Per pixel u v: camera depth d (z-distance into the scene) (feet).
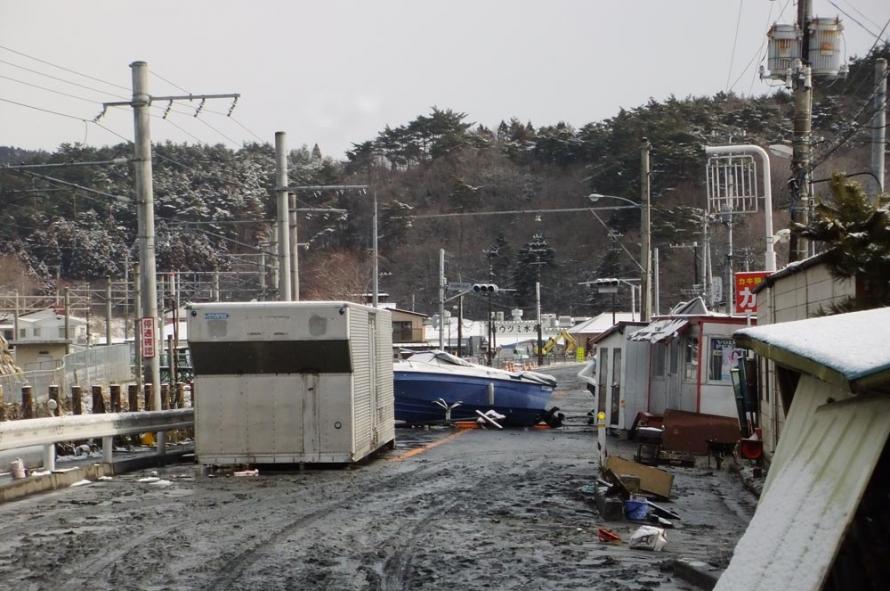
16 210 478.59
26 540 56.08
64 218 488.02
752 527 31.78
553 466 96.78
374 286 222.69
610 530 60.85
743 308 140.67
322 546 54.75
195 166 537.65
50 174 495.41
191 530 59.57
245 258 470.80
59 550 53.16
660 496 74.02
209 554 52.39
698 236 395.75
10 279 444.55
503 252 573.33
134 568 48.78
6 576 47.03
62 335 445.37
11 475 81.46
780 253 366.22
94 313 554.46
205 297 431.84
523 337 563.89
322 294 486.79
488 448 118.32
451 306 597.93
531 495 75.97
